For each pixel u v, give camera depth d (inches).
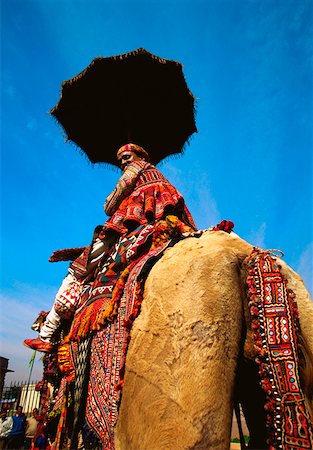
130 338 88.4
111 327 100.9
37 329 181.2
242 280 83.5
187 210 139.9
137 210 126.8
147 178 137.9
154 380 76.7
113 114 208.4
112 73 192.9
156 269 93.6
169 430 69.4
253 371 78.1
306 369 70.1
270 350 71.9
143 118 205.5
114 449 84.4
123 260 114.5
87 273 140.6
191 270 84.2
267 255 84.0
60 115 211.6
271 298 76.9
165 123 215.8
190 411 67.3
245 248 91.9
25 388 786.8
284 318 73.8
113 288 111.9
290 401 66.6
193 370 70.7
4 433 547.8
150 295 88.8
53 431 136.9
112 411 88.4
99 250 136.3
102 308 109.5
